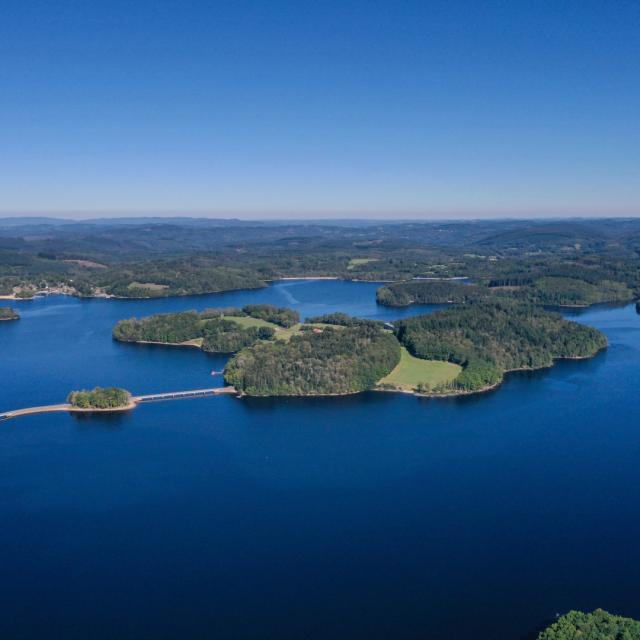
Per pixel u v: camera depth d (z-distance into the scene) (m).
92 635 175.62
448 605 184.38
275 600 187.88
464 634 172.75
